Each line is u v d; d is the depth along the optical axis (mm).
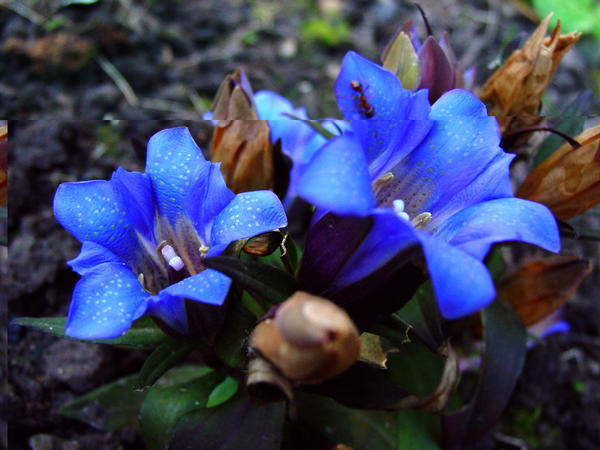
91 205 96
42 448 135
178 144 99
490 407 129
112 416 137
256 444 108
